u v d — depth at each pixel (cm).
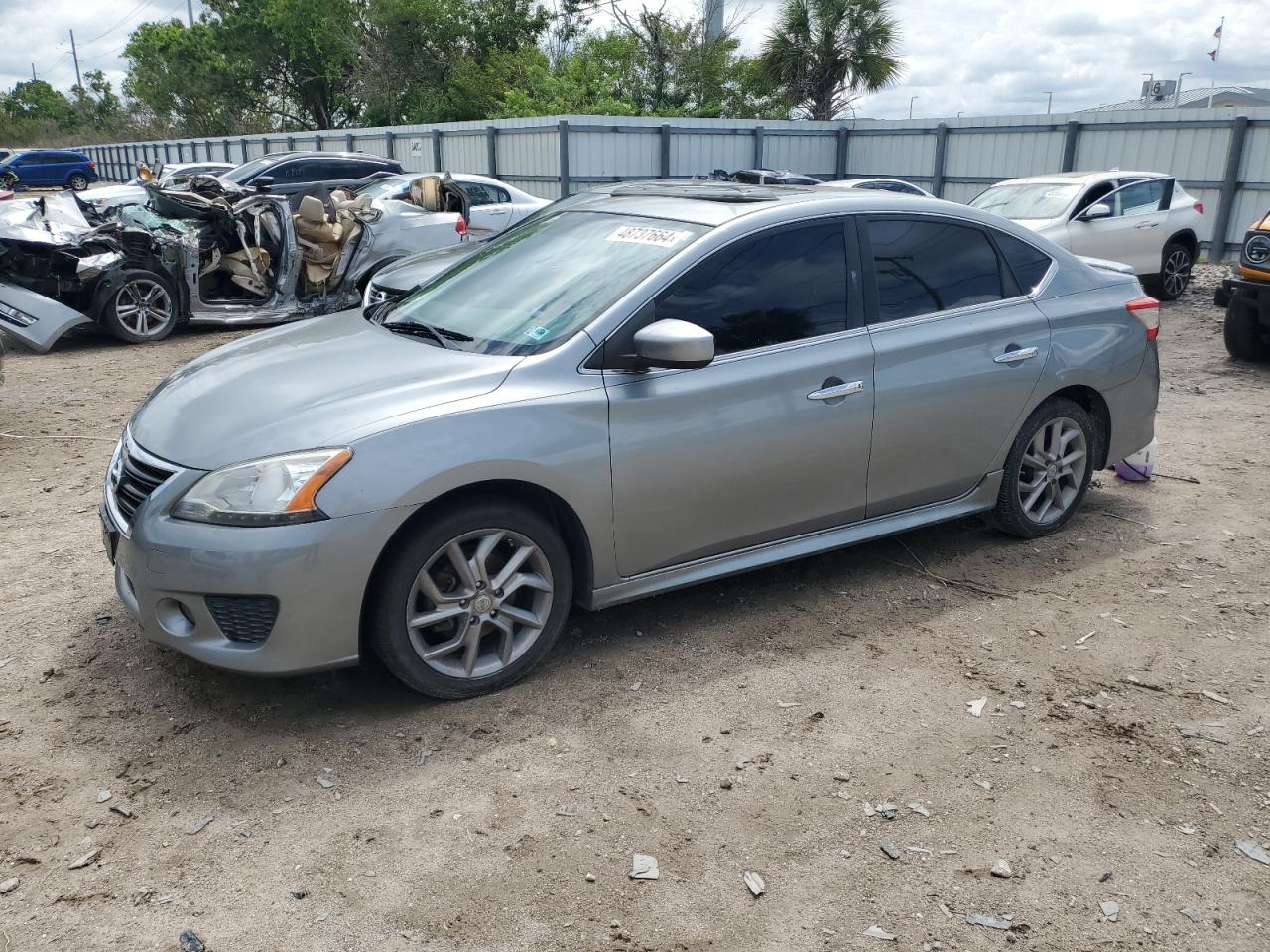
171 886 265
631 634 407
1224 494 581
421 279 770
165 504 322
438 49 4678
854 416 412
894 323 426
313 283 1120
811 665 383
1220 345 1047
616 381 360
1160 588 455
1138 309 509
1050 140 2283
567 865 274
